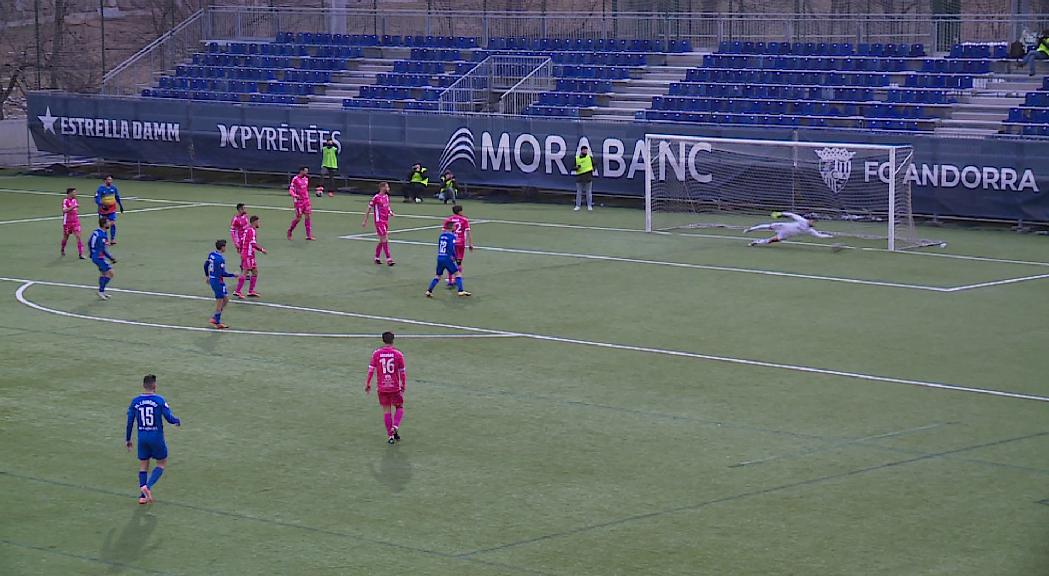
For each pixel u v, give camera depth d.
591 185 184.25
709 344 104.62
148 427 69.62
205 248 152.12
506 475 73.94
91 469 75.50
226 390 92.06
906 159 155.12
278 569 60.69
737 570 59.91
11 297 124.06
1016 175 158.88
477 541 63.97
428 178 198.75
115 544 64.06
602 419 84.69
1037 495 69.50
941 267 137.00
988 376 94.25
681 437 80.69
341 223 171.50
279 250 150.12
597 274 134.62
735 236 158.38
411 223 171.25
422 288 127.88
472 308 118.75
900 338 106.06
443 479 73.31
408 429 82.88
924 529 64.75
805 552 61.97
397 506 69.00
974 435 80.38
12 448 79.19
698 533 64.62
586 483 72.44
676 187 175.50
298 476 74.06
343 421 84.69
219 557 62.25
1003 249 148.00
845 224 163.50
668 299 122.00
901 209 158.50
